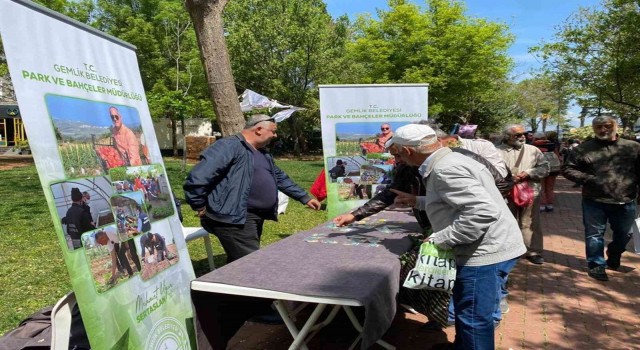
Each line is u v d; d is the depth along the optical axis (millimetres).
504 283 4270
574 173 5387
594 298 4754
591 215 5359
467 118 29344
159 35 25797
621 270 5676
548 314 4340
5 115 32531
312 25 27828
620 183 5219
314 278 2600
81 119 2373
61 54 2311
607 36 13883
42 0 21125
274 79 28109
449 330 3916
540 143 10812
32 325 2949
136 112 2938
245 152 3707
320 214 9398
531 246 5949
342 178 5723
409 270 3035
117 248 2492
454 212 2611
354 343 3373
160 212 3002
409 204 3406
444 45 21844
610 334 3928
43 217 8672
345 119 5688
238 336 3791
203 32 6082
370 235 3707
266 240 7109
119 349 2395
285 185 4418
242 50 27875
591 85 15023
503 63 22906
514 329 4008
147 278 2730
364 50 23391
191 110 18281
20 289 4742
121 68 2852
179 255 3133
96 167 2436
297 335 2744
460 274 2725
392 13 21969
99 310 2291
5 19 1992
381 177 5691
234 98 6305
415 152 2713
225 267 2824
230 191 3604
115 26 26125
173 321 2928
